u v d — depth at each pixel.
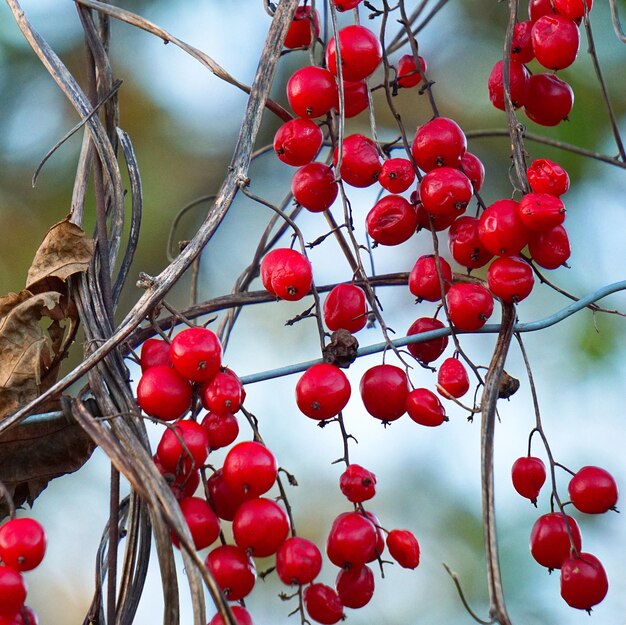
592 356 3.51
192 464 2.64
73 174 3.63
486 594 3.43
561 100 2.69
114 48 3.73
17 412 2.65
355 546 2.66
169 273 2.66
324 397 2.66
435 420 2.67
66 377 2.65
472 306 2.67
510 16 2.68
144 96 3.74
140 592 2.65
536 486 2.68
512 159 2.67
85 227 3.47
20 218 3.60
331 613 2.66
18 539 2.64
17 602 2.64
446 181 2.67
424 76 2.69
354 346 2.67
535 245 2.67
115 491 2.65
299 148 2.68
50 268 2.68
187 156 3.74
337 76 2.66
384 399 2.67
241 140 2.67
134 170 2.70
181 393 2.65
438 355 2.69
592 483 2.67
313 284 2.67
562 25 2.68
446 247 3.62
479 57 3.86
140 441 2.65
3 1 3.64
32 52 3.68
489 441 2.65
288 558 2.65
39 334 2.68
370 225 2.68
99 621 2.66
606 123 3.61
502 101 2.69
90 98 2.70
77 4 2.70
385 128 3.85
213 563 2.65
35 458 2.67
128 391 2.66
